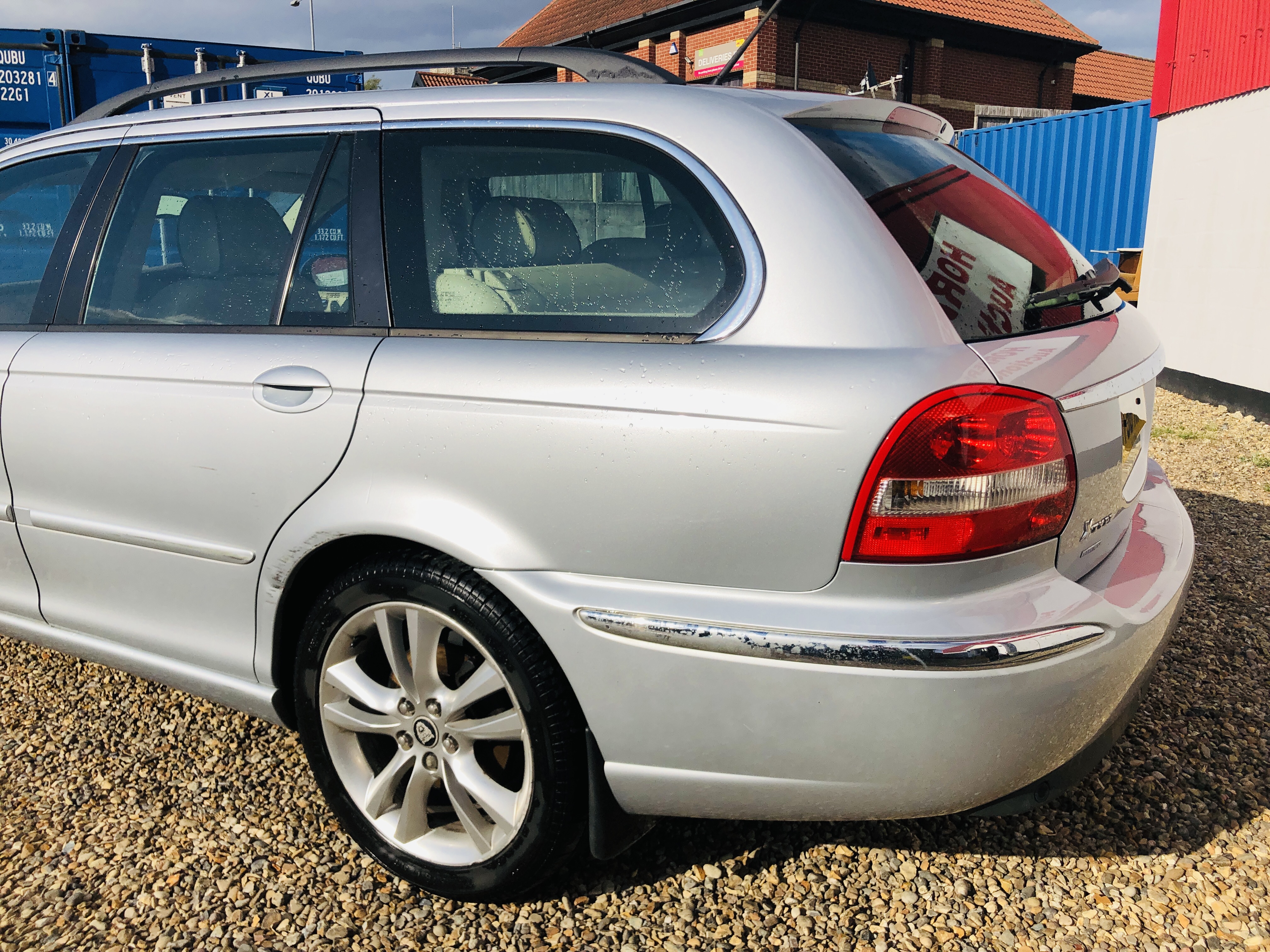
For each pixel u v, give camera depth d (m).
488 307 1.99
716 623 1.68
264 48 8.94
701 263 1.83
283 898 2.12
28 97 8.48
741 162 1.84
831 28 21.94
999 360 1.70
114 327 2.47
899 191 1.92
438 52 2.40
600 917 2.06
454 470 1.87
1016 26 24.81
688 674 1.72
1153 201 9.23
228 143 2.40
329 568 2.19
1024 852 2.27
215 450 2.16
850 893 2.13
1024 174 12.23
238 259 2.32
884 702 1.62
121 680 3.11
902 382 1.61
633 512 1.73
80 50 8.52
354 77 8.68
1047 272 2.06
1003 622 1.62
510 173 2.04
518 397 1.83
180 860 2.25
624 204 1.92
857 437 1.60
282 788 2.53
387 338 2.05
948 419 1.60
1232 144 7.83
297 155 2.29
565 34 25.28
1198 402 8.37
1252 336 7.53
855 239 1.75
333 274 2.17
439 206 2.10
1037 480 1.67
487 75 13.18
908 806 1.71
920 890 2.14
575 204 1.96
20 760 2.66
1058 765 1.76
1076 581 1.87
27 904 2.10
